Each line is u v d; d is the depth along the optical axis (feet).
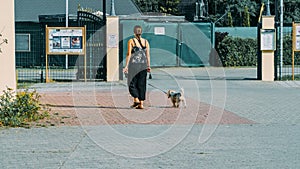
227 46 114.62
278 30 84.17
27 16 128.06
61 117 42.04
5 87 42.88
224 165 26.76
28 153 29.55
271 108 48.42
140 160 27.99
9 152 29.78
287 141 33.04
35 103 41.32
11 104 39.37
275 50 77.25
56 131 36.29
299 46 76.43
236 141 33.06
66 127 37.83
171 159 28.22
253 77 84.23
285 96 58.34
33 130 36.60
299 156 28.76
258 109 47.67
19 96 40.63
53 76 82.02
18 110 39.50
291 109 47.80
